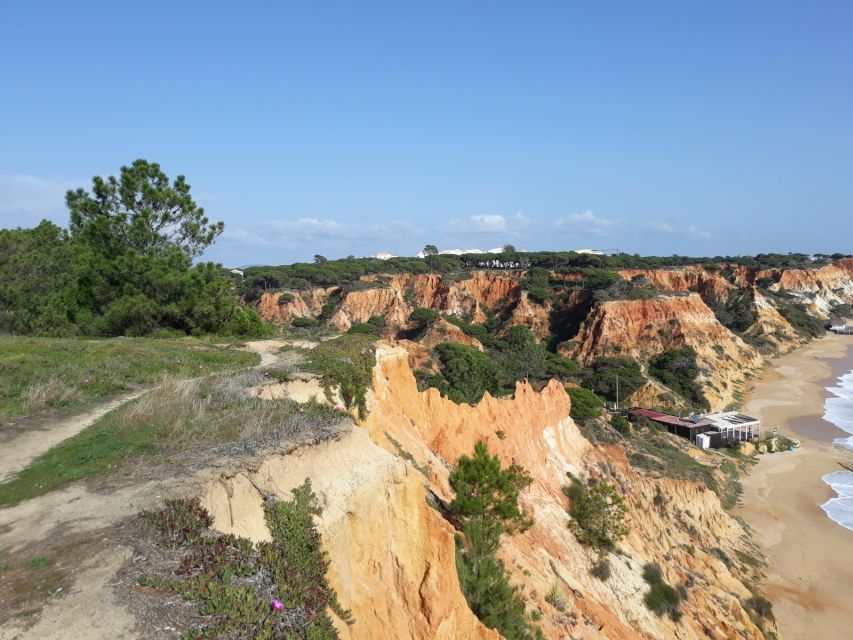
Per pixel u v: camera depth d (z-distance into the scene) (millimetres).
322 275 130375
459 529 23266
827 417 81812
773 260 185375
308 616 9578
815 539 46344
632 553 33344
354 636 11312
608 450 46906
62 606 8484
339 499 14891
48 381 20922
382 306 119875
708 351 99688
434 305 130125
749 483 58062
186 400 18109
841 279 176750
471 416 34812
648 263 161750
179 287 38750
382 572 15648
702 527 44469
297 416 17516
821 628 35281
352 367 25328
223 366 26719
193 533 10633
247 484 13070
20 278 43594
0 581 9117
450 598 16594
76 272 38781
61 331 35750
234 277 140750
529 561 25734
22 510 11570
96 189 41094
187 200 42812
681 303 106375
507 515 24406
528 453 36781
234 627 8344
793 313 140000
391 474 16766
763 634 33438
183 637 7938
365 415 24344
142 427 16078
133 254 37844
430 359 77500
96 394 20719
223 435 15625
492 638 17391
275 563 10781
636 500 41031
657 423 71500
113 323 35969
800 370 108500
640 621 28922
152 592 8914
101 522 10867
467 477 24672
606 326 102750
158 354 27422
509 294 129750
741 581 39562
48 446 15398
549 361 87500
